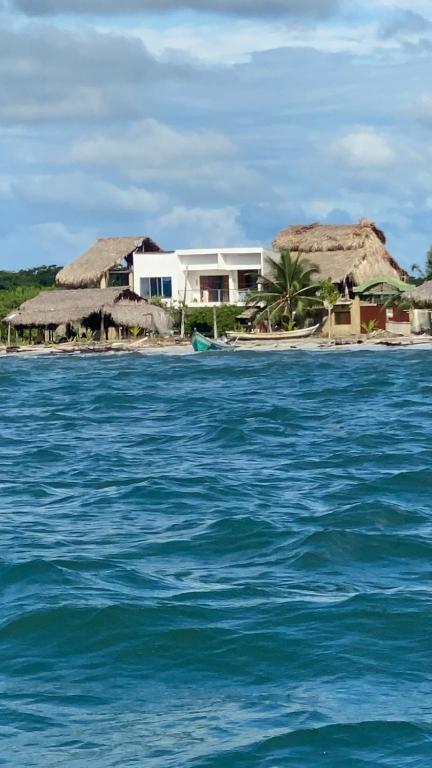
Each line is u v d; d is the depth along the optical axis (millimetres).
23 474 34156
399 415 49812
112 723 13930
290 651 16109
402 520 24969
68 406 59406
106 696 14781
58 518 26453
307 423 47281
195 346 101250
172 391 67438
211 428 45375
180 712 14227
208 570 20766
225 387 69438
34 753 13164
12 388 73250
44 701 14625
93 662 15945
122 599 18484
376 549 22109
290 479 31859
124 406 58344
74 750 13211
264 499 28406
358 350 97188
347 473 32812
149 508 27641
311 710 14086
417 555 21719
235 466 34875
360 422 47188
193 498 28812
